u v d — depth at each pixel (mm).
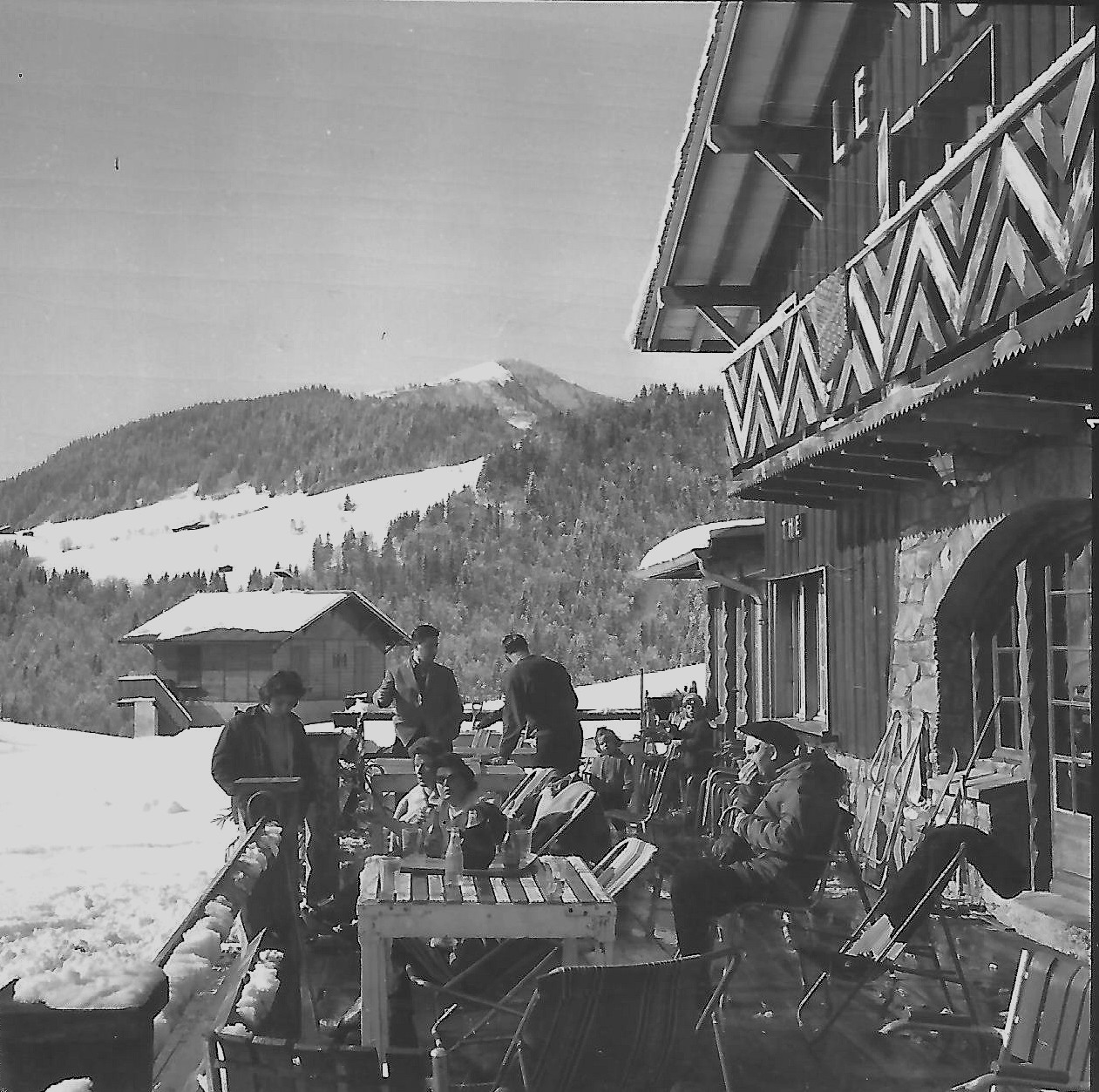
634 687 13688
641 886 7047
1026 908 6117
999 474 6555
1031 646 6660
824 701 10125
